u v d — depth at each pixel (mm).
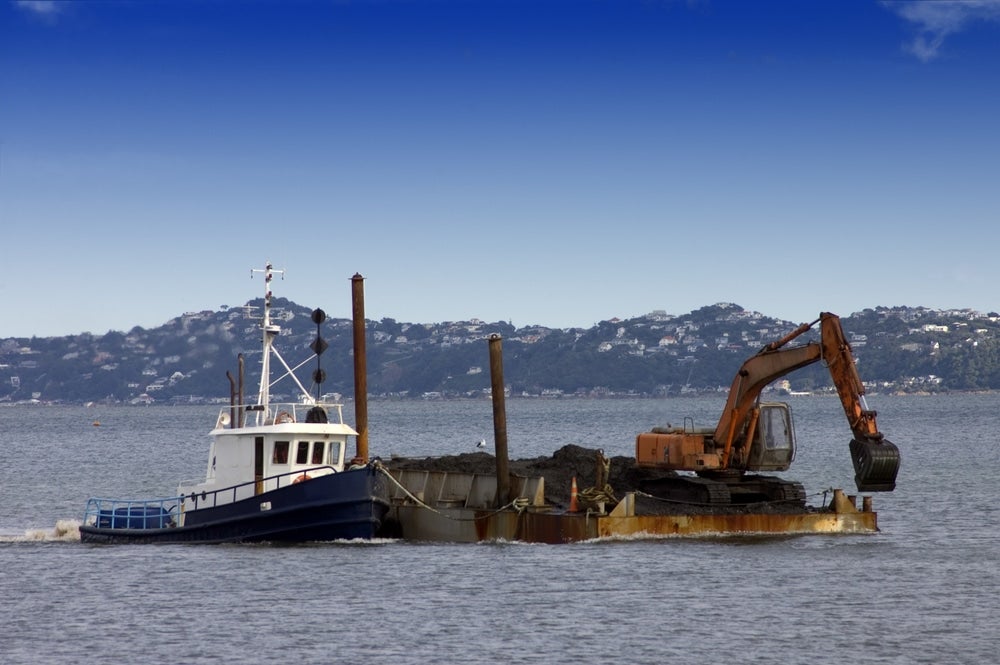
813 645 83938
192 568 112875
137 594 101812
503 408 129625
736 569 109375
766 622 90125
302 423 130750
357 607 95562
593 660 80562
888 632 87188
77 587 105312
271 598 99188
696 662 80125
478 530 126438
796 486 136250
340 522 123438
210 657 81938
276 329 134875
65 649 84438
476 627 89062
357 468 124250
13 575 111375
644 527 124750
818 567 110438
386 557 116625
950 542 126438
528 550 119750
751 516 128000
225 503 130750
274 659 81312
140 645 85188
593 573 107375
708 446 136875
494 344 129500
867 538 129000
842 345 126500
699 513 128000
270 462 129000
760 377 133125
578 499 127750
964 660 80250
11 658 82438
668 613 92812
